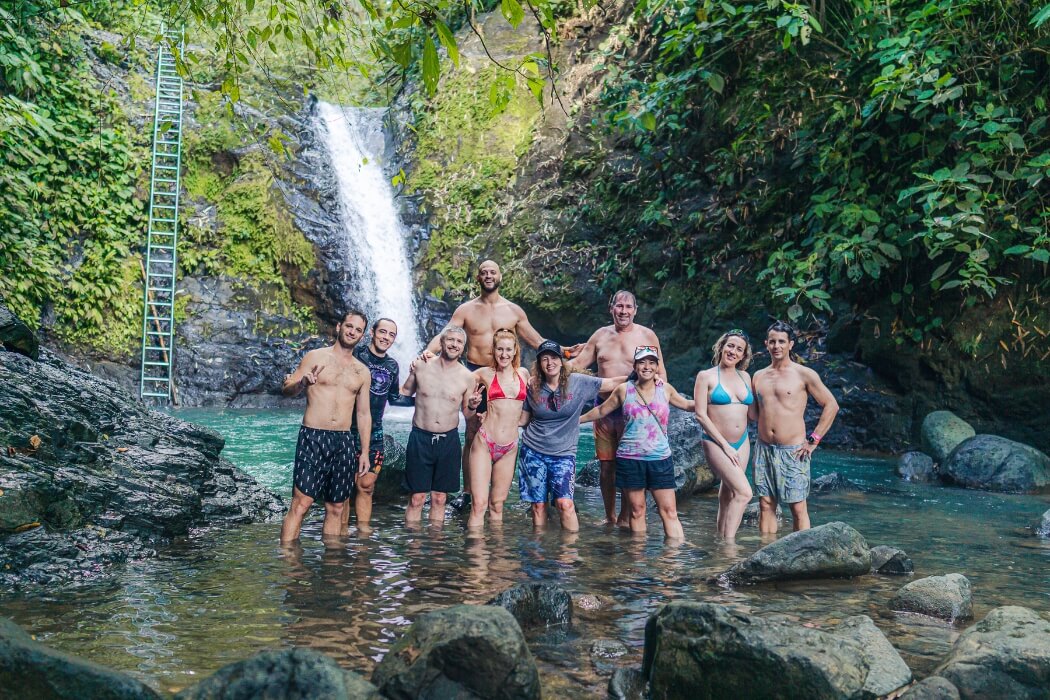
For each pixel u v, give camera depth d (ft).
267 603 13.51
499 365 20.92
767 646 9.95
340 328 19.29
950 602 13.42
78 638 11.54
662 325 46.98
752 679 9.89
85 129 51.42
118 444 20.22
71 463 17.94
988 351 33.37
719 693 10.02
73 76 51.47
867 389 37.50
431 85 10.68
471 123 59.16
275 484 26.11
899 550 16.61
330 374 18.97
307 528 20.06
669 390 20.70
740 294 42.65
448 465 20.86
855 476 30.19
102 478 17.93
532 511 20.89
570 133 54.34
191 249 53.42
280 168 56.90
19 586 14.10
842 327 38.37
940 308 34.94
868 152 36.86
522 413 20.94
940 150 33.37
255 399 52.37
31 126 47.01
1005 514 23.06
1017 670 10.15
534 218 53.88
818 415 38.70
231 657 10.96
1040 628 10.86
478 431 20.76
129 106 53.88
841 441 37.91
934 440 32.40
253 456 31.68
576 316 51.03
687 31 40.50
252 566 16.06
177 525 18.51
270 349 53.36
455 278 55.77
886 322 36.68
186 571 15.58
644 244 48.62
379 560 16.74
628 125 45.98
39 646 8.55
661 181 48.21
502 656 9.56
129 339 50.62
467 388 20.94
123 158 52.13
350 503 23.41
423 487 20.75
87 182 50.85
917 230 35.01
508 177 56.75
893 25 35.99
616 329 22.58
